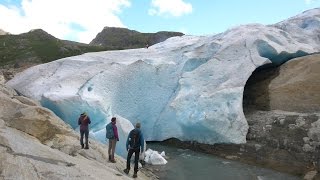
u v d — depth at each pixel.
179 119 26.34
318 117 21.48
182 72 30.02
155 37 104.88
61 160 11.64
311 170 18.97
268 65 30.42
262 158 21.50
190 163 21.25
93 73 29.19
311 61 27.48
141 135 14.87
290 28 35.22
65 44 83.50
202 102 25.77
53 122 16.88
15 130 14.83
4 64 66.62
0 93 19.61
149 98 29.34
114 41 107.12
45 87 28.88
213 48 30.80
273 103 26.50
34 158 10.66
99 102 25.62
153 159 20.75
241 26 33.16
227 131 24.11
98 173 11.82
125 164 17.16
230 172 19.38
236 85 26.23
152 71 30.00
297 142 20.94
